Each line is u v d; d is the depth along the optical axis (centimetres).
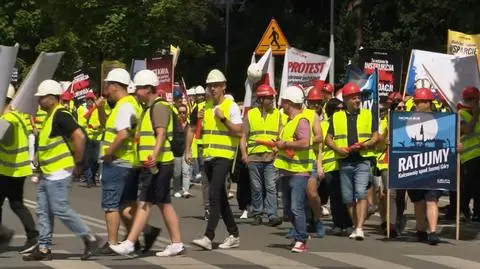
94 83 5125
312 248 1906
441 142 2036
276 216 2316
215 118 1823
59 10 5019
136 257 1712
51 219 1670
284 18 7981
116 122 1670
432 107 2233
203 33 8731
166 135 1694
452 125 2038
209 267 1612
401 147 2031
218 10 9056
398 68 2702
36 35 6519
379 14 6650
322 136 2106
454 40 2689
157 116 1669
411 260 1766
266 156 2316
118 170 1686
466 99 2338
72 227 1658
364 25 6675
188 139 2500
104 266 1596
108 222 1705
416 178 2027
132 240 1683
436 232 2117
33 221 1805
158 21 5019
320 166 2070
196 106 2494
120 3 4972
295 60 2652
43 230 1661
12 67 1805
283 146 1812
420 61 2433
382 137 2072
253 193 2350
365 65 2666
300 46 7444
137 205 1734
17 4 6550
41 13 6312
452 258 1805
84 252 1722
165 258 1708
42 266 1593
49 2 5047
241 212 2694
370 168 2080
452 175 2036
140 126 1686
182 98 3306
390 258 1784
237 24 8806
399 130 2033
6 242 1872
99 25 4941
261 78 2467
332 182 2152
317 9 7975
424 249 1933
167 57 2930
